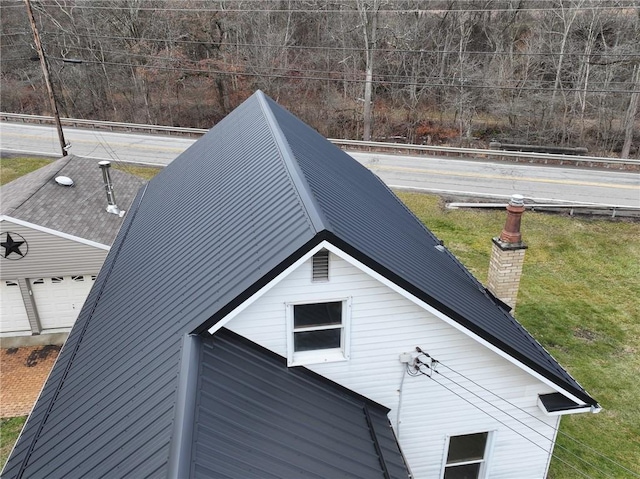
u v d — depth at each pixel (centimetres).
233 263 745
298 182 839
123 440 590
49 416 741
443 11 4275
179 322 723
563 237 2277
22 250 1485
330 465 611
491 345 778
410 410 842
